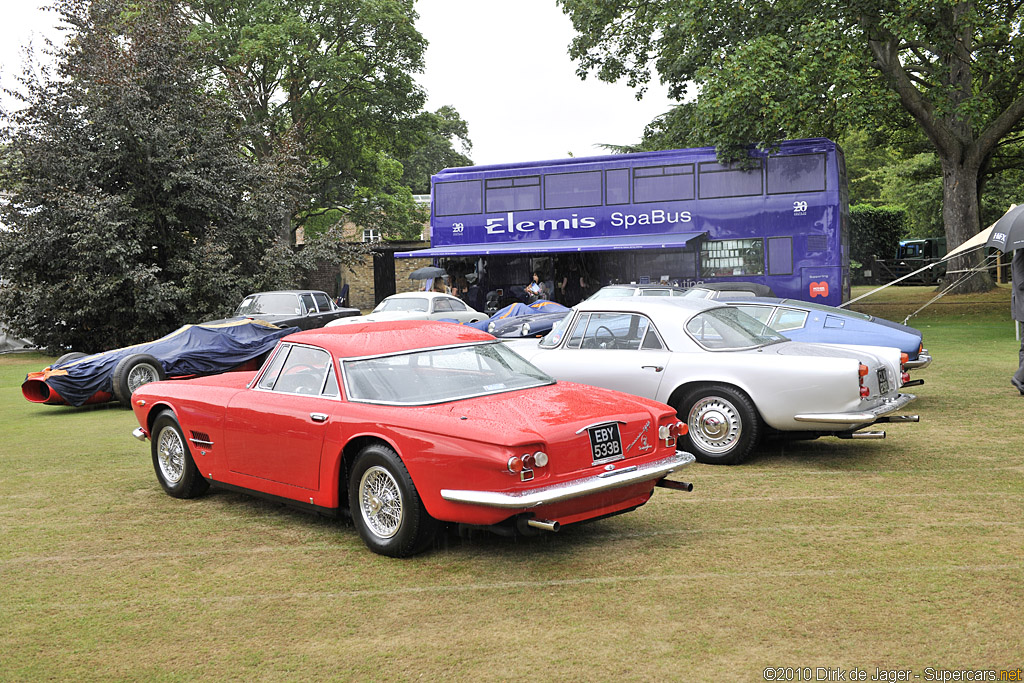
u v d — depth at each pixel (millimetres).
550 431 4902
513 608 4395
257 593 4762
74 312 22141
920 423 9438
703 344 7828
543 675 3594
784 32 23016
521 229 22609
